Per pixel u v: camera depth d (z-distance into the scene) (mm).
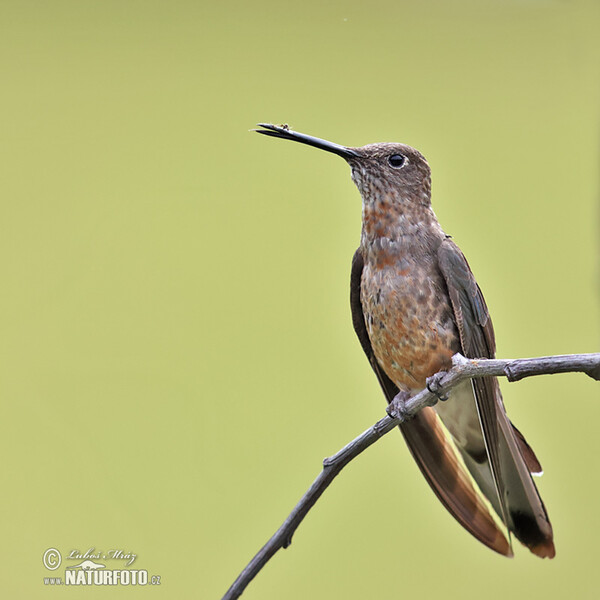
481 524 5543
